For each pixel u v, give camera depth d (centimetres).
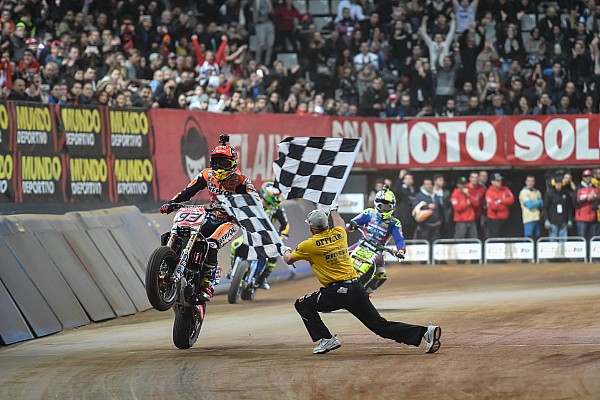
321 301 1536
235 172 1666
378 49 3956
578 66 4003
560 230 3669
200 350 1666
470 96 3859
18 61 3133
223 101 3375
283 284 3106
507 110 3828
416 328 1515
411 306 2248
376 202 2175
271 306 2420
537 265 3484
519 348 1549
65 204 2584
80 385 1368
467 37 3950
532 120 3675
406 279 3083
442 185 3691
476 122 3691
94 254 2345
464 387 1259
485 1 4219
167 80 3303
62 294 2114
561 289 2569
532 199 3647
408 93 3881
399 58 4019
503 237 3684
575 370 1341
